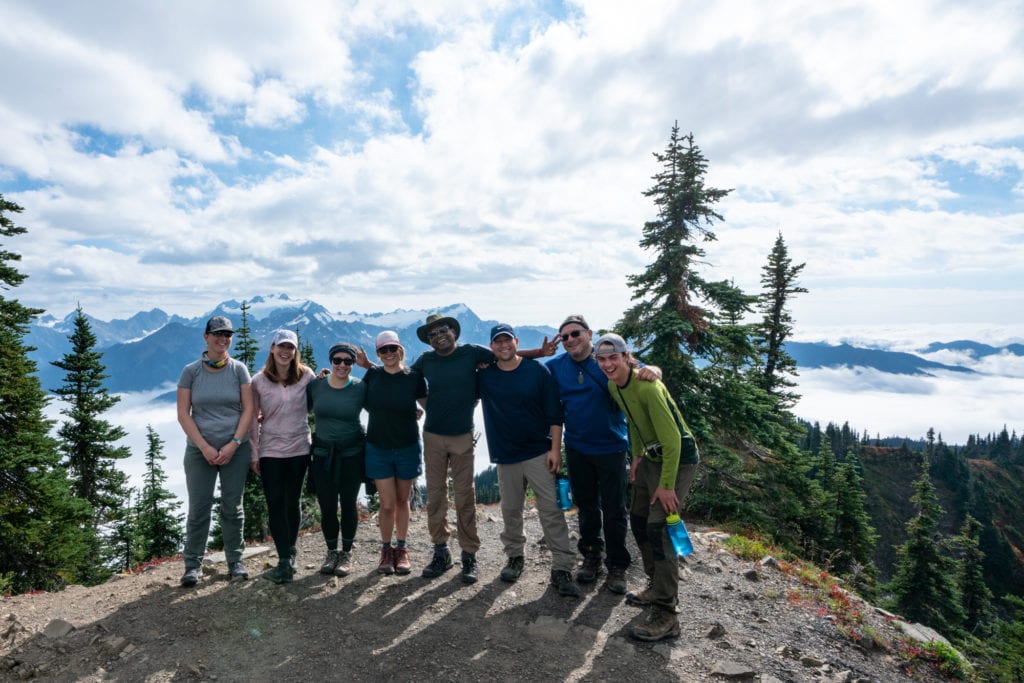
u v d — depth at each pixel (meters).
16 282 15.88
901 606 29.92
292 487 5.34
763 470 14.30
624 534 5.09
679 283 13.57
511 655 4.05
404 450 5.36
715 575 6.12
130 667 3.85
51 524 14.81
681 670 3.94
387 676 3.77
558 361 5.19
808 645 4.71
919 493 30.98
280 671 3.82
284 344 5.06
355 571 5.63
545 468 5.01
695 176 13.88
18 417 15.37
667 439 4.22
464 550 5.38
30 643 4.16
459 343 5.18
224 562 5.87
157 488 31.12
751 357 14.24
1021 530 108.56
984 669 4.98
